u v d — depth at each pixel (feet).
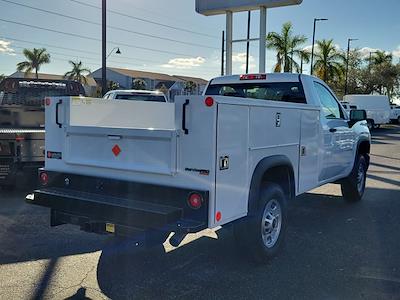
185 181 13.14
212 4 41.78
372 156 54.80
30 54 200.64
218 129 12.82
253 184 14.70
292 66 123.34
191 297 13.32
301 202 27.12
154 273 15.19
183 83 261.85
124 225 13.55
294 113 17.39
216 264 16.07
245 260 16.03
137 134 13.80
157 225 12.84
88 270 15.33
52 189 15.85
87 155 15.19
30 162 26.99
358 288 14.05
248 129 14.26
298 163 18.04
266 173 16.14
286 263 16.20
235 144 13.64
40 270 15.26
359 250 17.79
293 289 13.94
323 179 21.43
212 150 12.70
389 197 28.76
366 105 115.34
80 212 14.47
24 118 32.12
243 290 13.84
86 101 16.89
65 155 15.76
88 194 15.06
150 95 45.14
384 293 13.70
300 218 23.12
